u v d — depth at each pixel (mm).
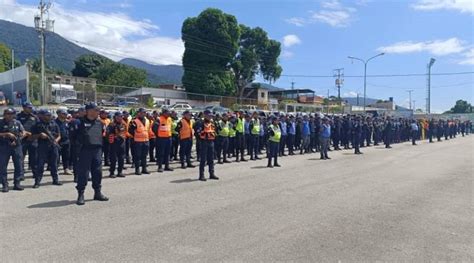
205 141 11633
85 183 8305
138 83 71312
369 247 6047
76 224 6777
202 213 7715
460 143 34156
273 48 69625
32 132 10125
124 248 5672
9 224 6695
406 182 12281
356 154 21375
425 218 7887
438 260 5594
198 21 59750
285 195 9664
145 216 7398
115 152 11859
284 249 5812
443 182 12523
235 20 61438
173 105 40469
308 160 17859
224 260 5312
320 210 8242
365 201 9273
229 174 12945
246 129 17375
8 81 40125
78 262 5125
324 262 5371
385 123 27891
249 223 7109
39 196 8977
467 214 8328
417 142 34812
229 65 64375
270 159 15172
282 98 79812
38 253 5402
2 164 9422
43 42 44031
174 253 5523
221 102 48875
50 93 33156
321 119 20297
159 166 13258
